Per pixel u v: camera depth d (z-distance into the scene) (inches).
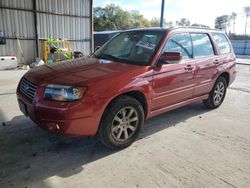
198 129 170.1
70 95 114.6
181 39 169.0
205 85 191.2
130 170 117.6
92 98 117.0
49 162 122.2
